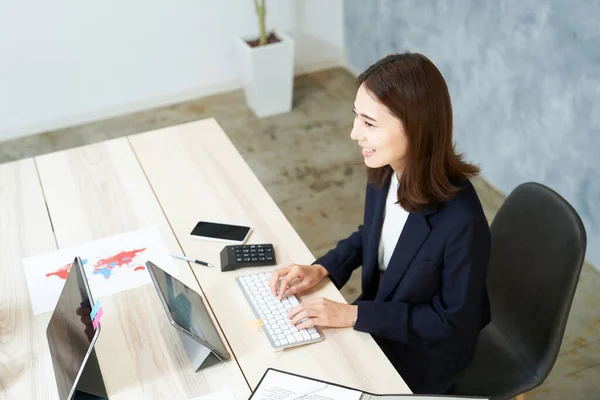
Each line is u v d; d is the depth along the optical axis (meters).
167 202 1.87
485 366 1.63
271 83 3.68
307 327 1.40
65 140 3.71
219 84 4.09
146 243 1.71
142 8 3.67
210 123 2.30
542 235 1.53
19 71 3.60
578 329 2.33
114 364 1.36
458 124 3.19
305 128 3.67
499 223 1.66
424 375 1.57
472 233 1.38
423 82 1.26
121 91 3.89
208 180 1.97
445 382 1.56
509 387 1.56
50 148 3.64
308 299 1.52
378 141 1.33
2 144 3.71
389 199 1.58
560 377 2.16
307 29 4.11
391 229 1.59
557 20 2.40
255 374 1.31
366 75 1.32
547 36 2.47
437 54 3.20
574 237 1.43
